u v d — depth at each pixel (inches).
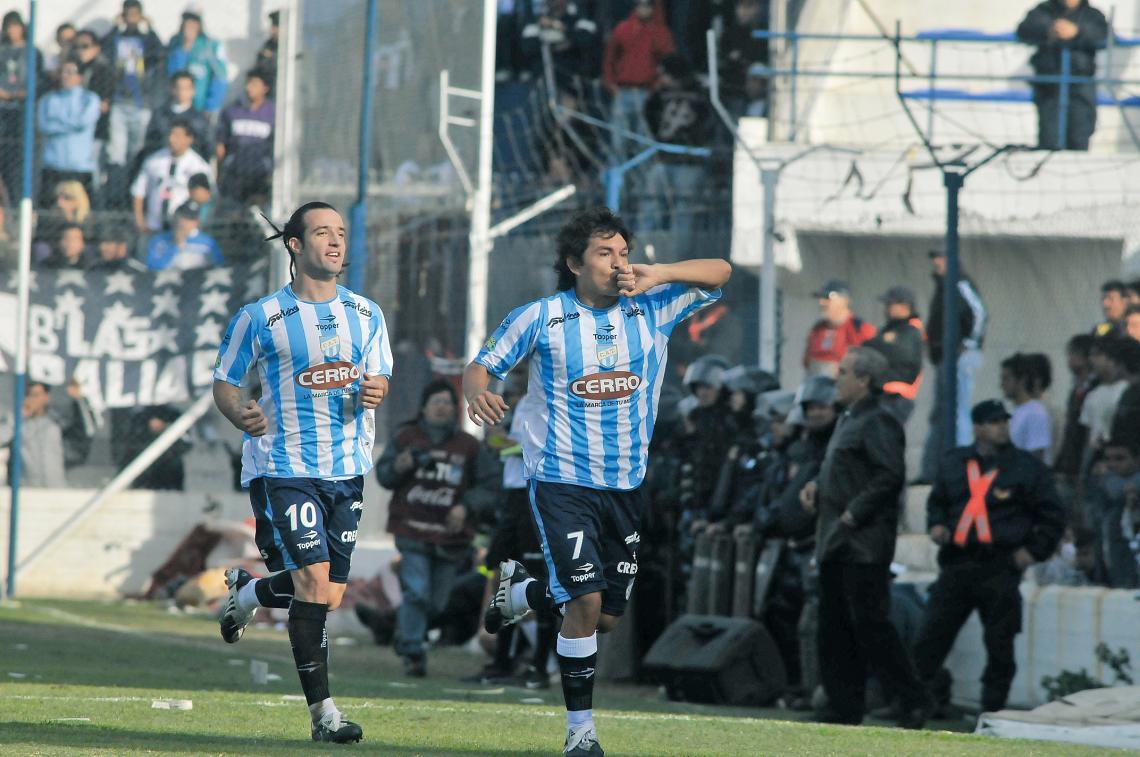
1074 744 965.2
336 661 1720.0
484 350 781.9
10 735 778.2
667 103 2819.9
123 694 1133.7
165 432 2667.3
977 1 2536.9
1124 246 2143.2
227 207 2684.5
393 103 2544.3
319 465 843.4
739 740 906.7
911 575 1624.0
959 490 1298.0
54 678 1291.8
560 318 780.6
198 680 1322.6
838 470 1198.9
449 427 1565.0
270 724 909.2
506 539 1505.9
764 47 2832.2
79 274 2701.8
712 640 1421.0
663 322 797.9
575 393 778.2
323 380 840.9
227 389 840.3
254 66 2682.1
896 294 1801.2
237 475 2682.1
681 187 2721.5
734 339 2561.5
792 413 1432.1
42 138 2694.4
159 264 2694.4
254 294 2672.2
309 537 829.8
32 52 2497.5
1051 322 2196.1
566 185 2800.2
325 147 2613.2
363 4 2571.4
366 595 2070.6
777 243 2272.4
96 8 2711.6
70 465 2711.6
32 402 2682.1
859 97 2495.1
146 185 2691.9
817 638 1253.7
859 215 2297.0
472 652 1882.4
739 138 2219.5
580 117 2723.9
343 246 848.9
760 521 1475.1
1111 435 1508.4
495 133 2920.8
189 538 2591.0
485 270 2381.9
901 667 1185.4
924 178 2277.3
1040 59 2097.7
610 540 794.2
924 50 2516.0
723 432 1610.5
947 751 878.4
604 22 2977.4
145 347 2694.4
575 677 773.9
